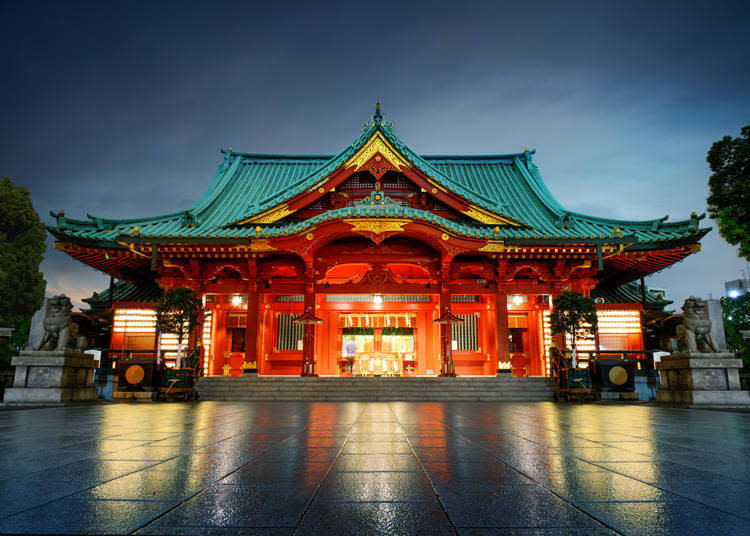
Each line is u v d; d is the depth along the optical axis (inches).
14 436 340.5
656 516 146.9
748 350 917.2
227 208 1238.9
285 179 1392.7
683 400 712.4
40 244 2367.1
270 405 724.7
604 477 202.1
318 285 1104.8
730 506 157.9
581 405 738.8
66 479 196.2
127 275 1274.6
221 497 168.2
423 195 1109.7
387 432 366.0
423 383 951.6
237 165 1424.7
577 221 1172.5
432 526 137.6
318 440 318.3
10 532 131.3
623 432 369.4
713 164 1134.4
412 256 1095.6
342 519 143.8
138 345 1204.5
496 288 1107.3
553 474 208.2
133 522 139.9
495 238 1011.9
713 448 286.0
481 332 1253.1
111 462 235.6
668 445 297.3
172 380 890.1
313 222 986.7
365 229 995.3
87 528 134.6
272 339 1250.6
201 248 1042.1
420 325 1259.8
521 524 139.3
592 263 1125.7
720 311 739.4
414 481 194.4
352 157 1069.1
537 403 796.6
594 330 930.7
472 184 1380.4
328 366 1237.1
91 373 782.5
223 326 1256.2
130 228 1098.1
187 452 267.4
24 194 2352.4
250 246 1034.7
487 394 915.4
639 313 1242.0
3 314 2171.5
